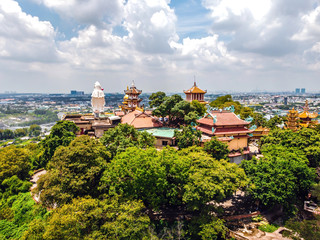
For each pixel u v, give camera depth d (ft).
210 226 137.69
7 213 170.60
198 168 152.97
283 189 158.20
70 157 151.02
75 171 149.07
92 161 155.63
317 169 231.09
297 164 171.63
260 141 254.47
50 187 141.28
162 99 308.19
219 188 135.85
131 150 154.10
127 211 126.72
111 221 127.24
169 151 162.81
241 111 330.13
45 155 233.76
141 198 151.64
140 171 138.72
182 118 284.41
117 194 140.26
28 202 182.19
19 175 223.92
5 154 220.23
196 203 141.59
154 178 143.02
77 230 119.75
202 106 324.60
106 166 158.71
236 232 153.58
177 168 147.74
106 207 127.54
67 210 121.49
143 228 125.70
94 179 158.71
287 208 167.84
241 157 221.87
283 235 146.51
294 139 222.07
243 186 152.97
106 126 277.03
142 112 279.69
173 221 157.28
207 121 226.99
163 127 278.05
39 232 121.80
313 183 170.91
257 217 165.58
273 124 307.17
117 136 191.93
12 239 135.13
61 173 147.13
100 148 171.32
